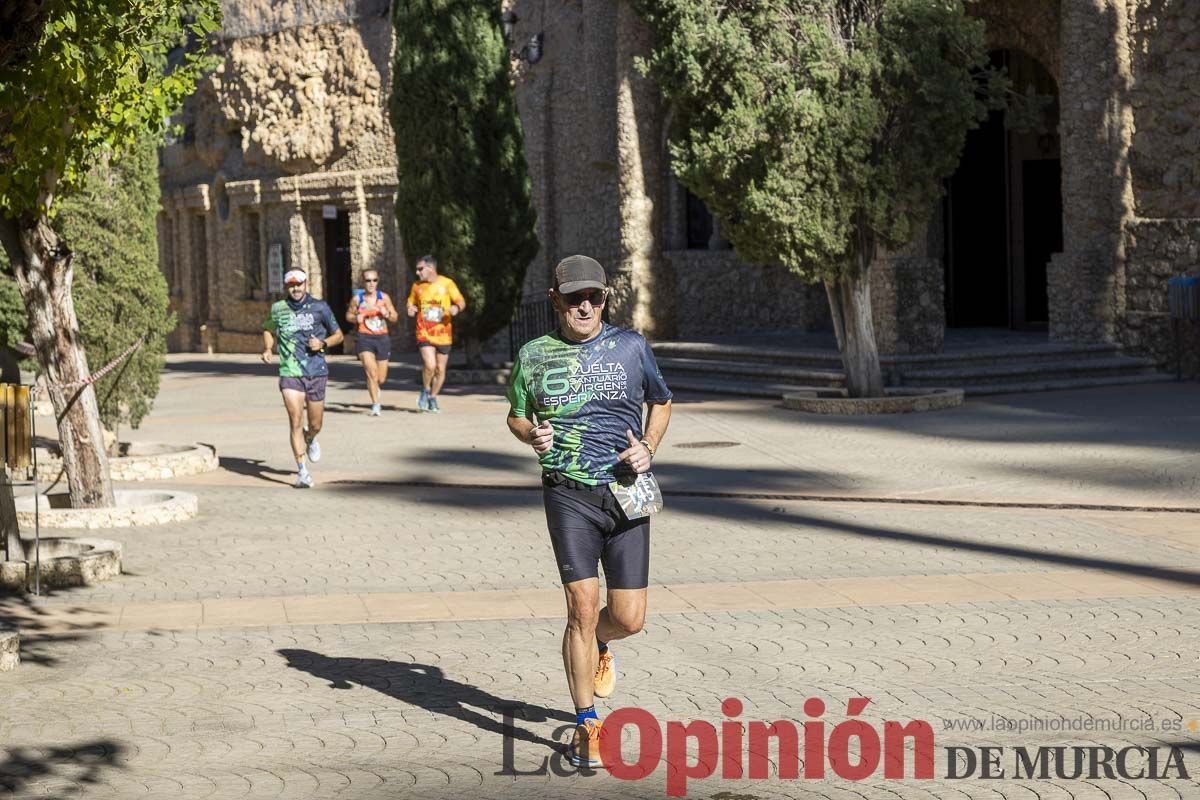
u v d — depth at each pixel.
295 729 6.11
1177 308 20.30
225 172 36.72
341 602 8.62
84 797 5.30
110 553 9.50
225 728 6.13
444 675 6.93
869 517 11.16
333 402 21.39
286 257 34.59
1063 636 7.33
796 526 10.88
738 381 22.06
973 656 7.00
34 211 10.53
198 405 21.80
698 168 17.38
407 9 24.23
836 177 17.16
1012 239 26.34
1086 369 20.64
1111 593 8.30
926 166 17.42
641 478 5.58
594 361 5.56
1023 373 20.23
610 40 26.42
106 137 9.58
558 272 5.60
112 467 13.92
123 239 14.17
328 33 33.06
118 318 14.41
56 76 7.68
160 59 10.54
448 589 8.98
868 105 16.92
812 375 20.61
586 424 5.54
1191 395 18.77
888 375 19.97
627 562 5.61
